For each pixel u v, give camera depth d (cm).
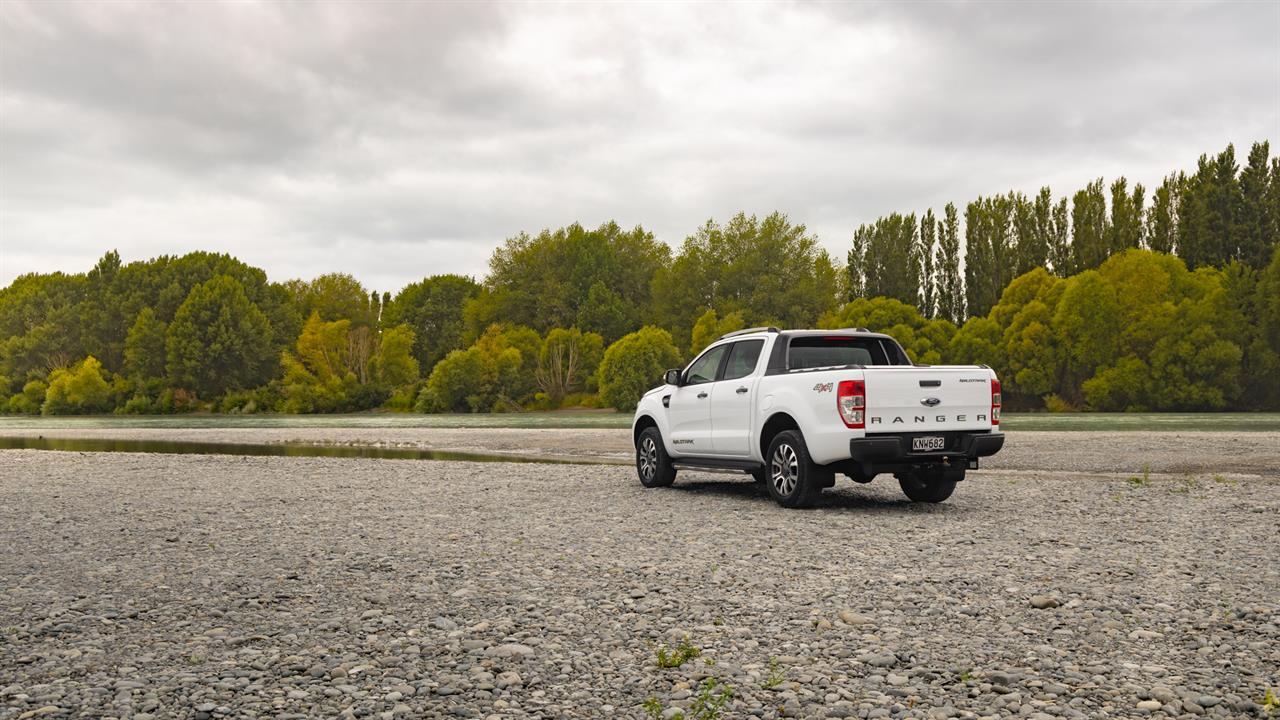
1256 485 1298
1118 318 7088
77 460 2302
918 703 423
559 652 511
